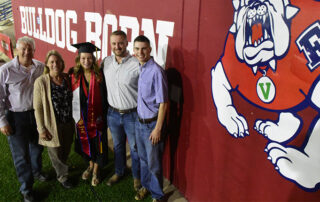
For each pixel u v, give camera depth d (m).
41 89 2.34
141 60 2.18
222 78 2.00
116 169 2.88
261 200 1.86
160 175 2.49
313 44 1.39
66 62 5.36
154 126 2.32
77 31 4.61
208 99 2.18
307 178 1.53
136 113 2.51
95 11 3.87
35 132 2.59
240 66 1.84
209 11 2.02
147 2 2.72
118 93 2.47
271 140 1.70
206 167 2.34
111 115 2.63
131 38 3.10
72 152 3.52
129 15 3.06
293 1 1.46
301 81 1.48
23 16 7.72
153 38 2.71
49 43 6.07
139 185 2.79
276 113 1.64
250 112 1.82
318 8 1.36
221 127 2.10
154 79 2.16
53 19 5.58
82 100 2.58
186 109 2.44
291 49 1.50
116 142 2.74
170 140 2.76
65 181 2.81
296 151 1.56
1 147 3.66
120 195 2.73
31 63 2.44
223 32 1.93
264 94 1.70
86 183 2.92
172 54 2.48
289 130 1.58
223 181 2.18
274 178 1.73
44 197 2.70
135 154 2.67
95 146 2.77
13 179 2.97
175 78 2.50
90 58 2.44
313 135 1.46
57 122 2.48
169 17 2.44
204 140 2.30
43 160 3.32
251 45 1.73
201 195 2.47
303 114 1.49
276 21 1.56
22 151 2.50
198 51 2.19
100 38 3.87
